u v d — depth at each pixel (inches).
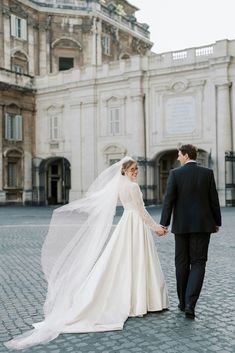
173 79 1443.2
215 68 1362.0
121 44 2086.6
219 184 1370.6
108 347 207.8
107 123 1576.0
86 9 1884.8
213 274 377.4
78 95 1621.6
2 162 1610.5
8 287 339.9
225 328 232.2
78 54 1908.2
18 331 236.8
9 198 1640.0
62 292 254.4
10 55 1726.1
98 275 247.1
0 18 1684.3
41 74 1845.5
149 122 1492.4
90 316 238.4
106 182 269.9
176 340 215.0
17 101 1672.0
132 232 258.5
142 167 1491.1
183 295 261.3
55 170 1800.0
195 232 248.2
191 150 262.8
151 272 261.6
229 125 1360.7
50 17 1857.8
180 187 255.4
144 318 248.7
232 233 685.3
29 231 756.6
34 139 1736.0
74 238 266.7
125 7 2239.2
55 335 221.3
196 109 1409.9
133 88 1499.8
